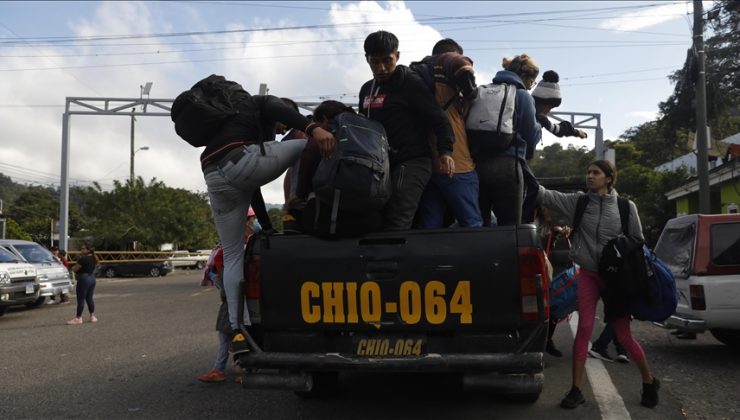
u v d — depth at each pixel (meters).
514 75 4.98
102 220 43.09
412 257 4.02
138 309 13.89
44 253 15.78
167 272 33.81
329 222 4.07
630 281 4.78
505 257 3.91
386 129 4.36
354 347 4.14
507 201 4.78
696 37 17.70
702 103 17.56
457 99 4.57
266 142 4.38
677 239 7.54
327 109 4.63
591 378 5.97
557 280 6.29
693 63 17.72
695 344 7.96
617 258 4.80
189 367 6.86
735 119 33.00
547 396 5.35
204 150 4.43
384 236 4.08
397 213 4.27
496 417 4.76
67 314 13.30
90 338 9.38
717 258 6.71
